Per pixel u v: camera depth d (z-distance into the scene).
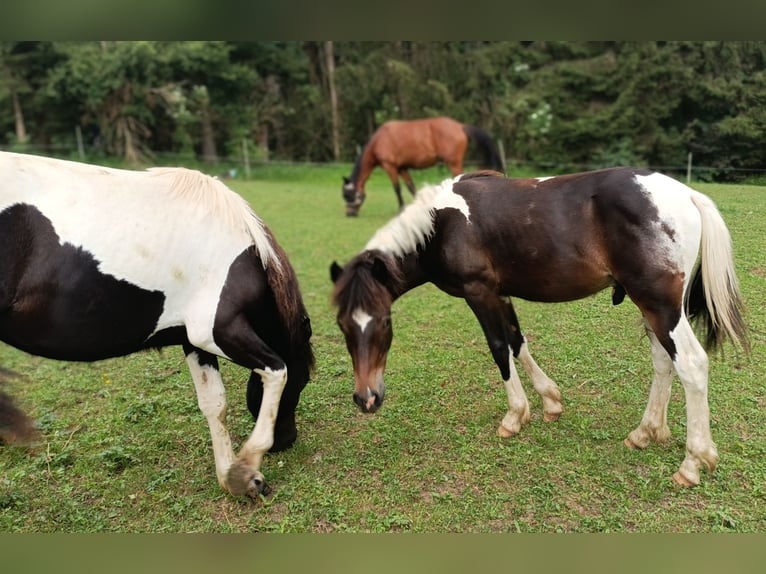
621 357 4.36
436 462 3.35
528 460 3.30
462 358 4.71
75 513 3.05
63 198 2.62
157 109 20.22
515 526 2.82
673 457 3.24
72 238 2.60
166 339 3.02
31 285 2.56
